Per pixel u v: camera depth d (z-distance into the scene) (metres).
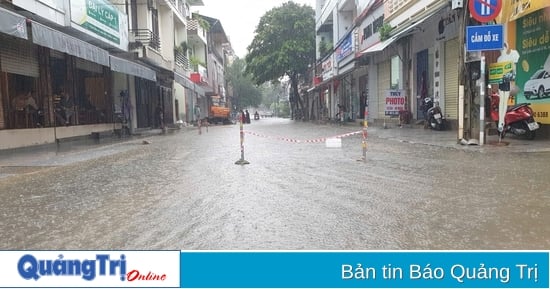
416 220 5.74
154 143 19.08
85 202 7.24
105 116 24.97
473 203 6.47
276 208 6.52
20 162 12.45
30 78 17.47
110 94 25.70
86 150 16.05
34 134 17.06
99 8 20.47
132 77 29.67
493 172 8.80
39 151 15.79
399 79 26.36
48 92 18.53
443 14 19.45
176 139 21.42
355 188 7.80
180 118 46.59
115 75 27.11
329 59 41.72
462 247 4.73
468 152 11.92
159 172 10.20
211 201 7.06
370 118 31.38
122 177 9.65
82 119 22.19
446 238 5.02
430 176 8.66
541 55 14.07
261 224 5.73
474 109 13.48
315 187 7.98
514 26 15.16
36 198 7.64
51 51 19.25
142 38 29.05
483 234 5.12
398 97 24.45
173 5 38.88
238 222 5.84
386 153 12.63
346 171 9.62
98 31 20.28
